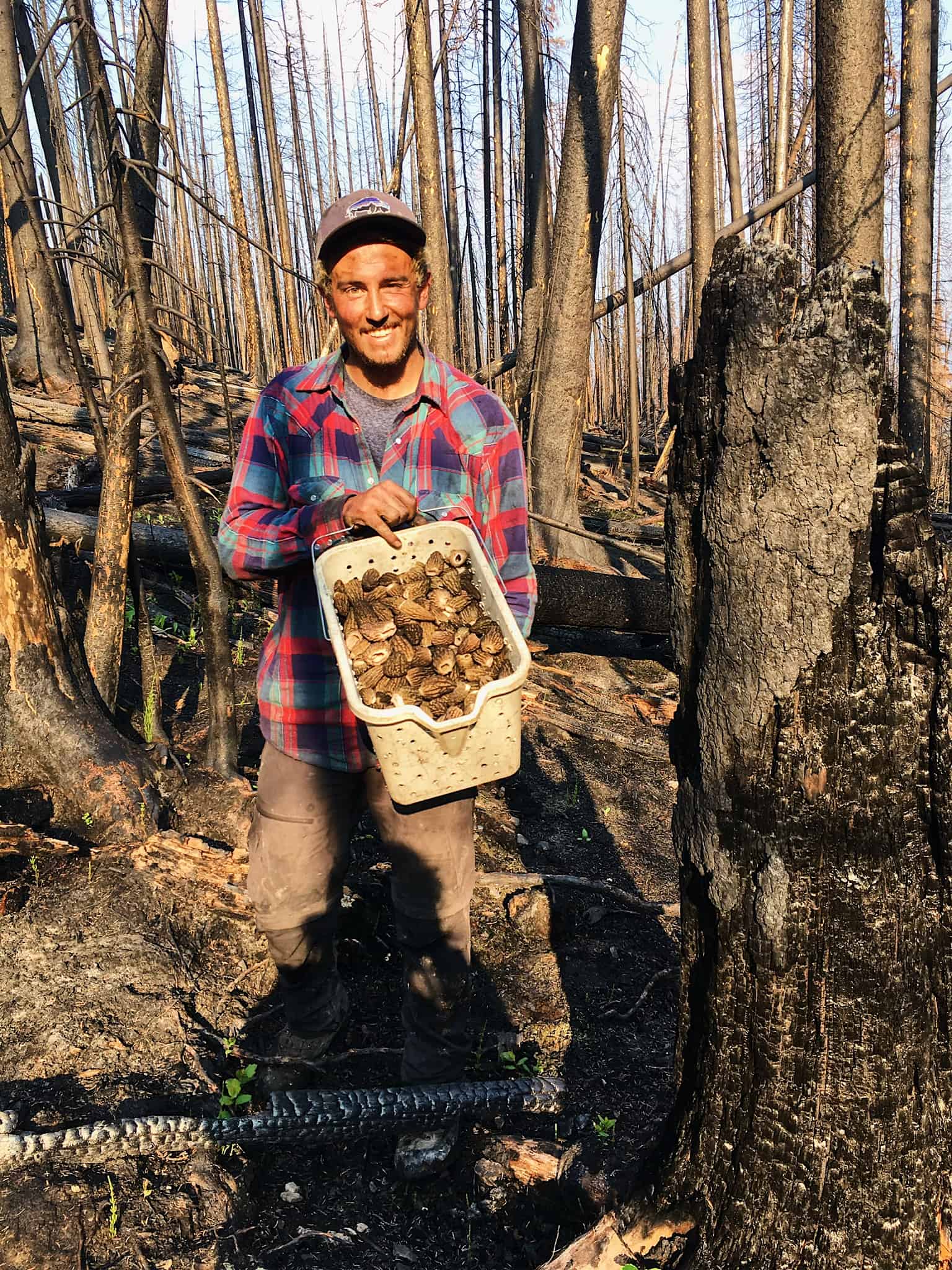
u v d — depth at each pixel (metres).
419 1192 2.28
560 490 7.73
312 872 2.19
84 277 9.16
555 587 5.94
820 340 1.39
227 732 3.62
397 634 1.84
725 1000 1.66
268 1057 2.45
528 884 3.57
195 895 3.03
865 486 1.41
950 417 13.98
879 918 1.51
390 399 2.01
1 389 3.15
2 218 7.49
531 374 8.45
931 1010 1.56
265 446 2.03
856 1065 1.55
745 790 1.57
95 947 2.75
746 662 1.54
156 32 3.46
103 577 3.65
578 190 7.21
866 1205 1.58
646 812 4.61
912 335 7.79
